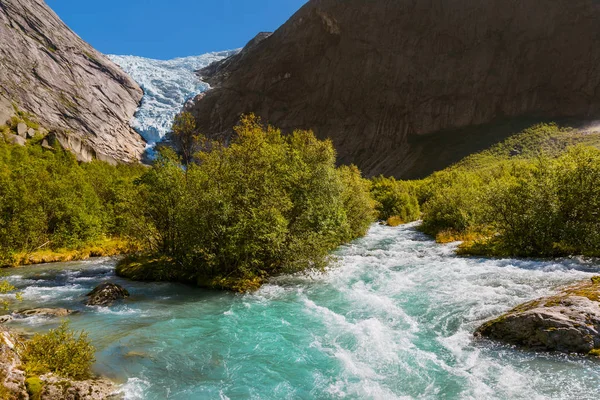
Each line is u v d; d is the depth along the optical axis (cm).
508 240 2098
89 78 16025
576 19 12800
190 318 1303
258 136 2227
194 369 904
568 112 12094
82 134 12912
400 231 4019
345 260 2278
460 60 15050
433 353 932
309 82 18088
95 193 4494
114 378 861
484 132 12850
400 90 16012
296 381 831
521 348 927
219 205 1833
